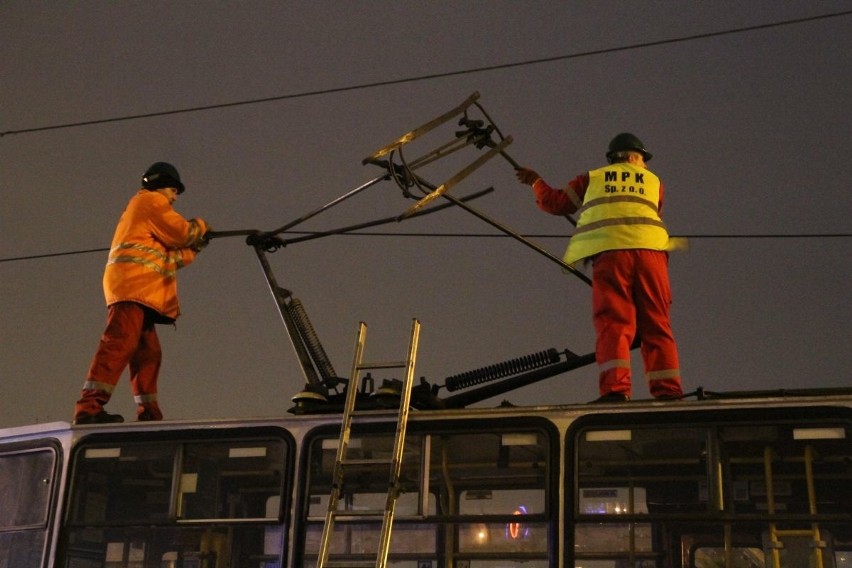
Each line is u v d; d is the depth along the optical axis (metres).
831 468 6.32
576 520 6.30
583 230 7.54
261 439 6.96
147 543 7.23
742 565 6.54
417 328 6.93
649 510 6.39
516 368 7.78
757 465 6.43
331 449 6.87
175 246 8.56
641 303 7.33
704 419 6.29
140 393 8.45
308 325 8.13
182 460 7.09
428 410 6.93
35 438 7.39
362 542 7.07
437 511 6.61
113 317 8.17
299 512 6.76
